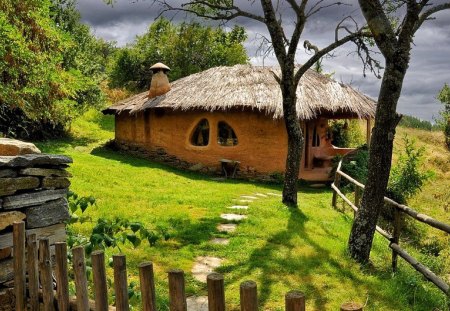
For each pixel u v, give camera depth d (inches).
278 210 354.3
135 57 1215.6
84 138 825.5
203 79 692.1
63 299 111.7
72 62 792.9
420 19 253.3
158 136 700.7
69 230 207.6
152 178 518.6
